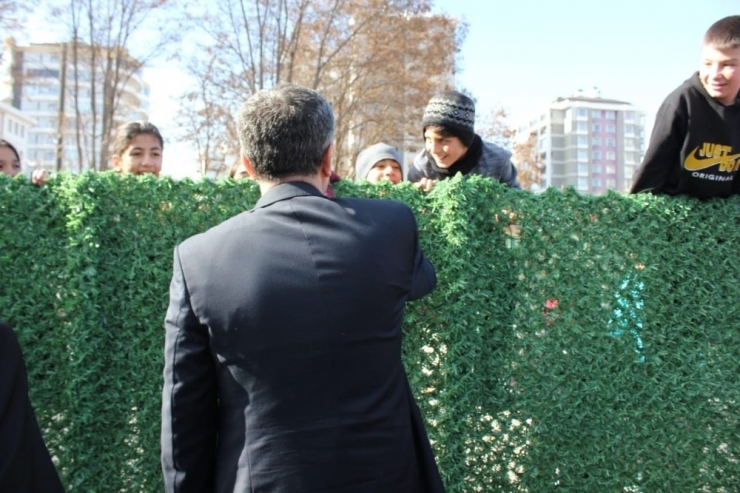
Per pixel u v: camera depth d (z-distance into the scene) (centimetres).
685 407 341
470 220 312
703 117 332
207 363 181
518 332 321
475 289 312
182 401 179
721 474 348
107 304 295
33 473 216
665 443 341
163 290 297
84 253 285
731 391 348
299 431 172
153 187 297
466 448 312
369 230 191
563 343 325
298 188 193
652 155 343
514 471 323
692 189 343
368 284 182
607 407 332
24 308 292
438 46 2869
